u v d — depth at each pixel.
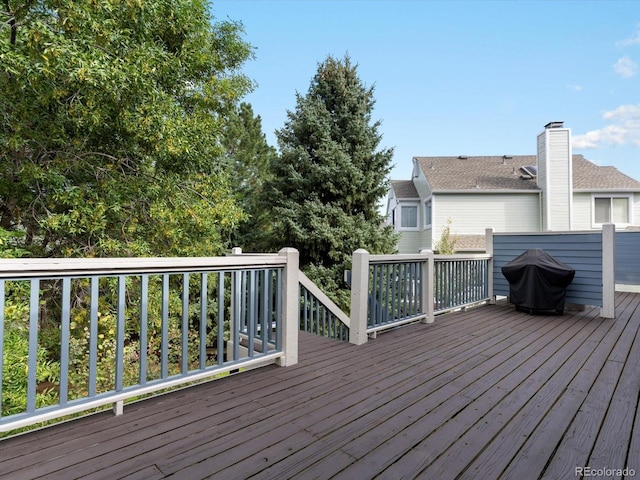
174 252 6.47
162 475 1.50
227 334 6.22
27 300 4.39
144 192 5.93
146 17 4.81
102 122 4.94
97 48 4.18
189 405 2.20
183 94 6.43
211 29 6.66
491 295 6.29
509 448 1.74
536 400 2.31
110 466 1.55
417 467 1.58
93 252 5.61
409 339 3.86
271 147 12.89
